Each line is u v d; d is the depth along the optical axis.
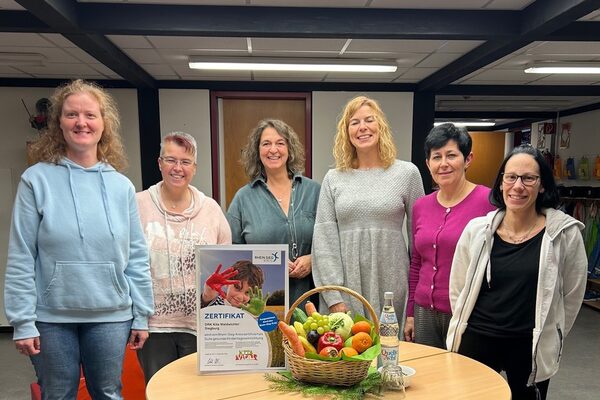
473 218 1.62
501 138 8.97
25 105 4.30
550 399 2.69
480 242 1.48
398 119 4.74
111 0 2.54
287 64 3.68
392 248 1.74
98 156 1.48
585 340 3.74
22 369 3.21
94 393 1.42
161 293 1.66
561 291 1.42
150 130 4.51
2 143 4.31
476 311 1.50
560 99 5.77
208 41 3.16
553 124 7.01
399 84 4.68
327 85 4.63
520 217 1.45
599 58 3.74
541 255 1.38
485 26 2.74
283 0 2.57
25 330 1.26
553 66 3.87
